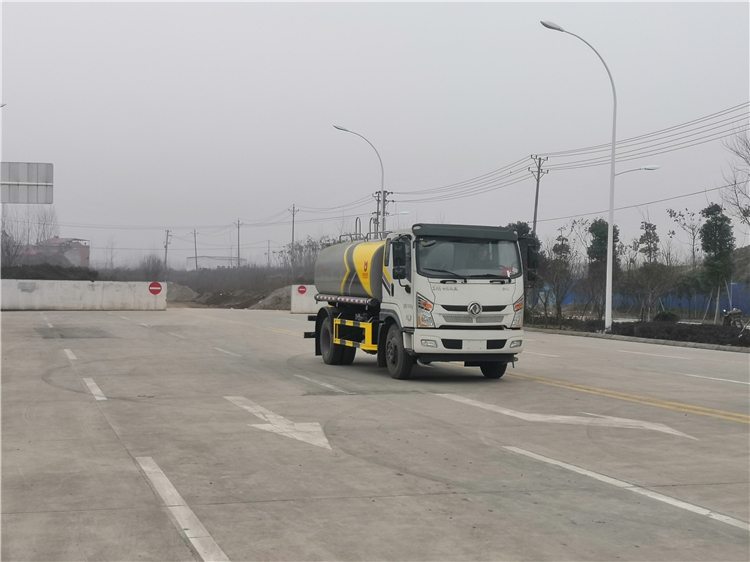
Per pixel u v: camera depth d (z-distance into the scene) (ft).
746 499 21.95
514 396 42.24
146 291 162.50
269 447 28.35
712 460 26.89
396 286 49.16
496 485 23.17
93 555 16.89
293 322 120.47
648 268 130.21
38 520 19.30
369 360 63.87
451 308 46.39
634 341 96.48
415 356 47.60
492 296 47.06
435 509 20.57
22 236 278.26
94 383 46.19
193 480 23.35
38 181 82.33
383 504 20.99
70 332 90.94
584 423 33.91
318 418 34.63
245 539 17.99
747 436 31.30
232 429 31.83
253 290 277.64
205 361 59.82
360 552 17.22
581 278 142.61
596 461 26.58
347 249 58.70
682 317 152.97
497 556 17.07
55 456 26.48
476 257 47.62
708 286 141.59
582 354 72.13
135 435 30.37
